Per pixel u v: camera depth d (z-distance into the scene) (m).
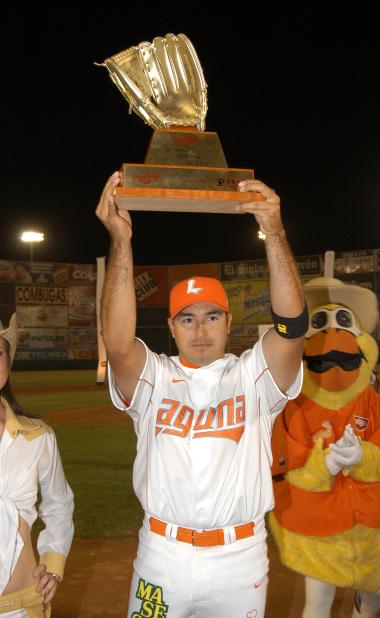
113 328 2.69
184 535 2.65
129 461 10.04
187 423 2.72
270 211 2.61
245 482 2.69
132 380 2.83
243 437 2.74
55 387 23.95
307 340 4.23
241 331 36.81
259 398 2.83
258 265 36.28
